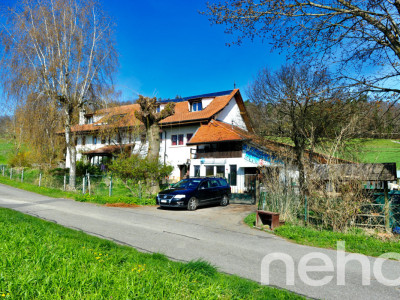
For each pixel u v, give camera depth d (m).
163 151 32.28
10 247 5.14
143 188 17.91
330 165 10.38
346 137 12.51
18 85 19.56
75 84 21.19
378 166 10.06
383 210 9.84
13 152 39.28
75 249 5.42
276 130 22.50
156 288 3.79
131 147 30.48
